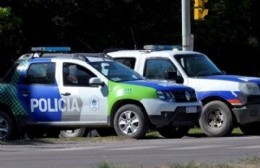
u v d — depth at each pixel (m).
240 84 46.91
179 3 80.25
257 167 28.67
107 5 74.19
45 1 69.62
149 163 31.30
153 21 79.19
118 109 44.38
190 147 38.72
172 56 48.97
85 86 45.12
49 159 34.06
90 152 36.91
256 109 47.25
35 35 73.06
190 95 45.06
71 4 71.06
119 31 77.44
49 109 45.69
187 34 59.72
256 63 97.25
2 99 46.66
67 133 47.97
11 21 65.25
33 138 47.56
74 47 75.25
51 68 46.06
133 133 43.84
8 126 46.28
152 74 49.09
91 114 44.91
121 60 50.38
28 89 46.06
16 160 33.91
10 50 73.25
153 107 43.47
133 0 75.19
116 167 28.70
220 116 47.38
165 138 46.41
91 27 75.38
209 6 83.69
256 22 92.81
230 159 32.16
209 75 49.09
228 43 90.62
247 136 47.84
